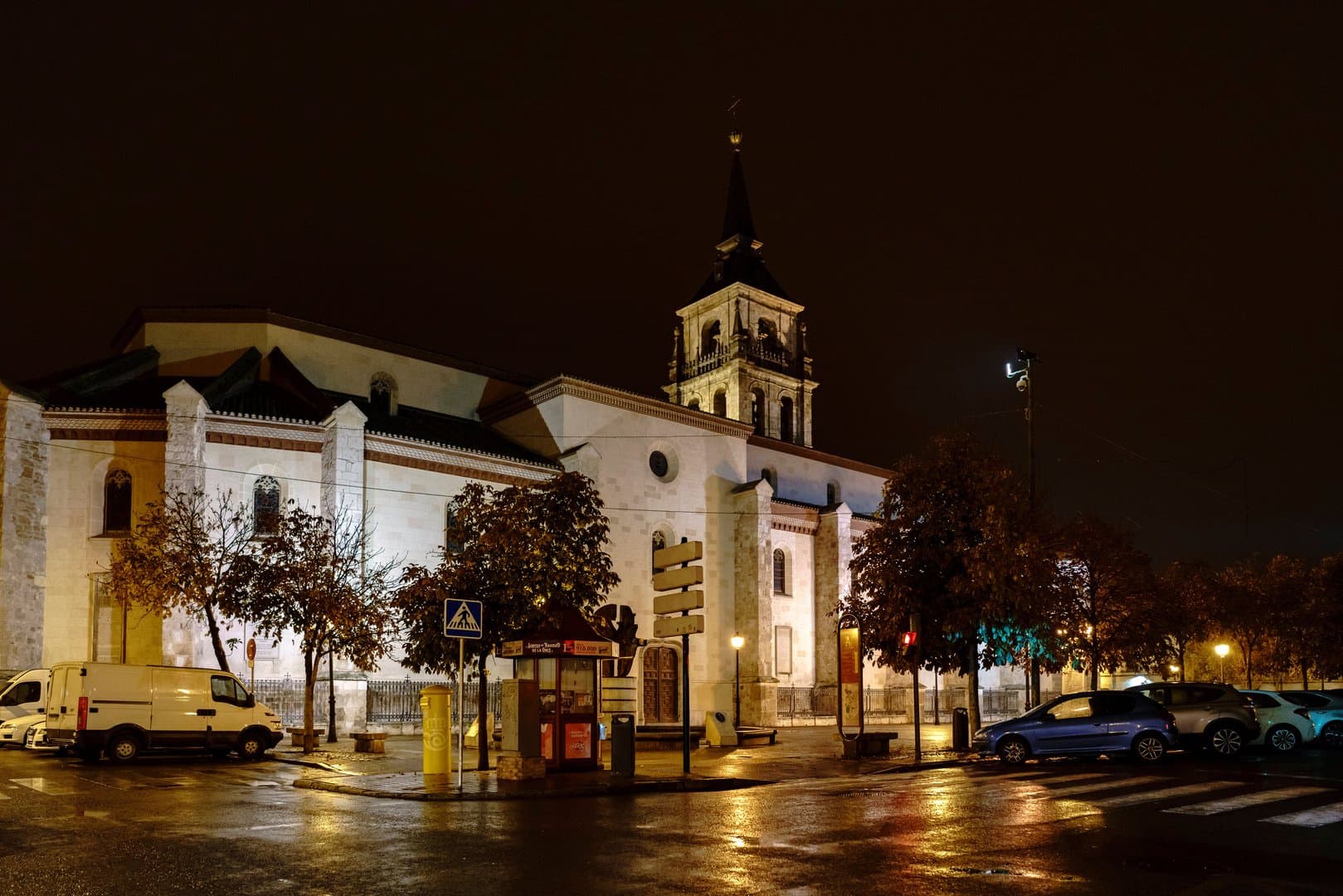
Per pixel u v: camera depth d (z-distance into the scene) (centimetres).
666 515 4734
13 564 3362
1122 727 2283
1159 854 1152
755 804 1638
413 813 1525
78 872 1045
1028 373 3669
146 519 3123
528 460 4216
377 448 3788
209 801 1656
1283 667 5953
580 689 2186
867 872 1048
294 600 2891
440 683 3741
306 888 972
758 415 6681
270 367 4225
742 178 7144
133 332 4431
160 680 2441
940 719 5384
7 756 2559
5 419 3422
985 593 2986
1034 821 1396
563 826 1380
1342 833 1291
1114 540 4047
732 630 4903
